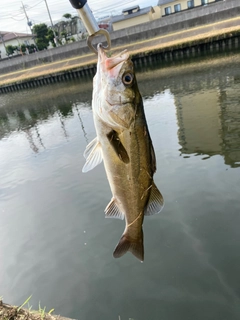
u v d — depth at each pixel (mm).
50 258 920
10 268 905
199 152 1438
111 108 344
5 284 841
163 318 662
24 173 1731
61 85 6238
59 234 1036
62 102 4199
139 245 396
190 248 849
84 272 837
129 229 395
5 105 5297
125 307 707
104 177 1413
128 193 379
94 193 1273
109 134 350
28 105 4695
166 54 5801
